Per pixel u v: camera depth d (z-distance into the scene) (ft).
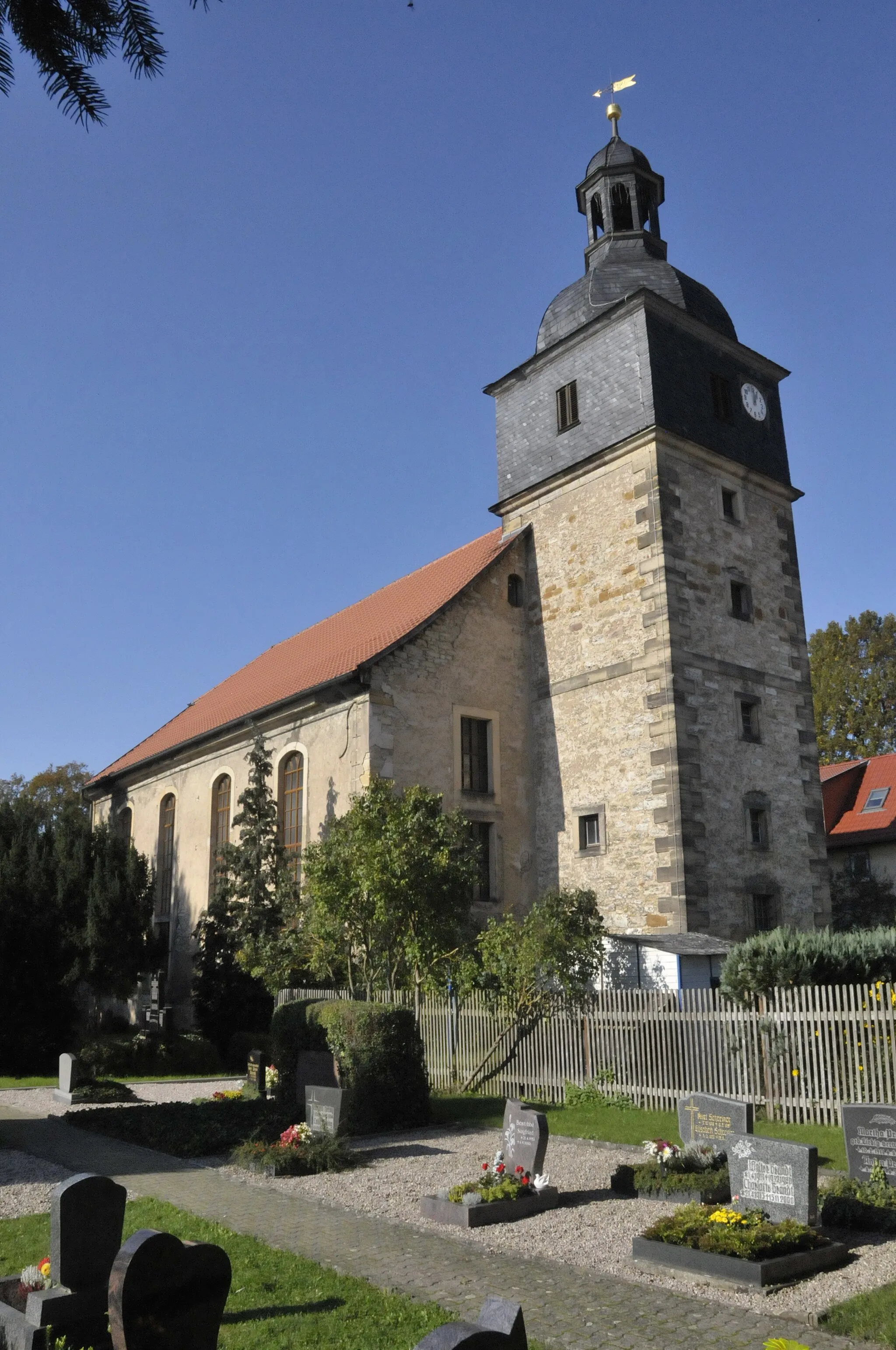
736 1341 20.52
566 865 80.28
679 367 83.92
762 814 79.00
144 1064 75.41
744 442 87.20
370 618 100.94
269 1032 76.13
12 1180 36.70
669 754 74.18
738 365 89.81
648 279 87.71
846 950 48.21
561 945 55.62
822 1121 44.01
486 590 85.51
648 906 73.56
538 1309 22.45
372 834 62.59
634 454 81.35
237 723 89.81
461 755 80.53
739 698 79.87
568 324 89.76
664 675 75.66
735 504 85.30
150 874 90.99
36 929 80.07
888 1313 21.25
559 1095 53.67
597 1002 53.42
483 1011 58.34
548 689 84.79
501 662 84.84
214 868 95.40
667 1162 32.71
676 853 72.18
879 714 156.04
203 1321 19.39
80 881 83.92
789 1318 21.77
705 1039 48.75
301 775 83.15
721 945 64.39
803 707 85.15
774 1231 24.94
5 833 86.89
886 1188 29.55
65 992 80.64
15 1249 26.96
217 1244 27.37
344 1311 22.02
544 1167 37.37
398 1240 28.17
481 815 80.12
